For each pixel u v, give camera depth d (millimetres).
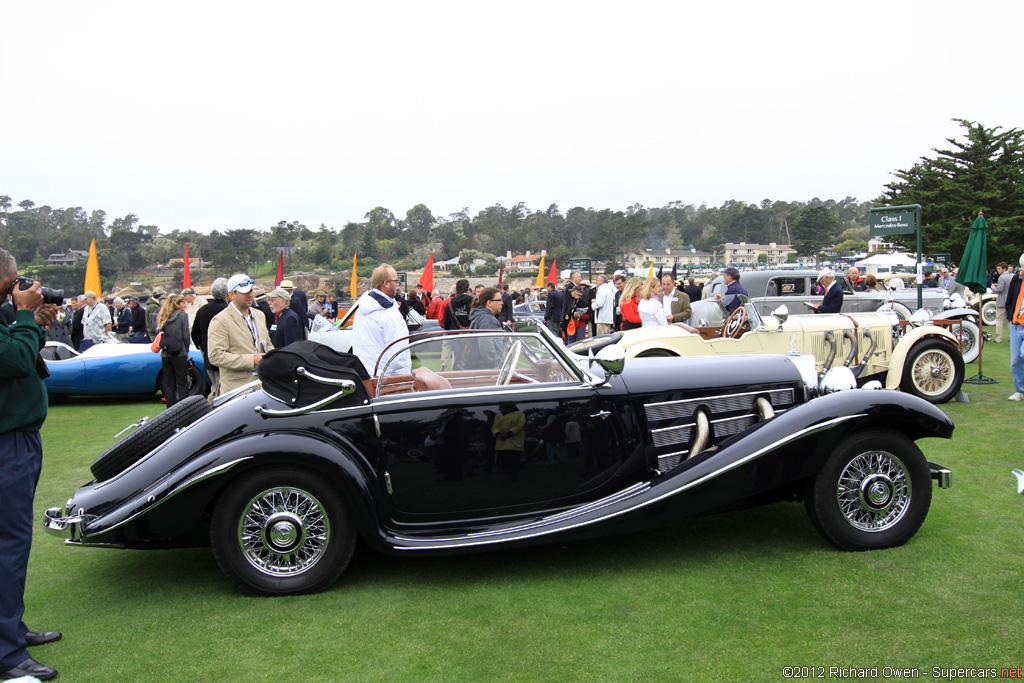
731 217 137750
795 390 4547
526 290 29922
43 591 3795
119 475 3680
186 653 3035
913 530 3982
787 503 5000
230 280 6109
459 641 3078
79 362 10000
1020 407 7746
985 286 10000
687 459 3988
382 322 5438
